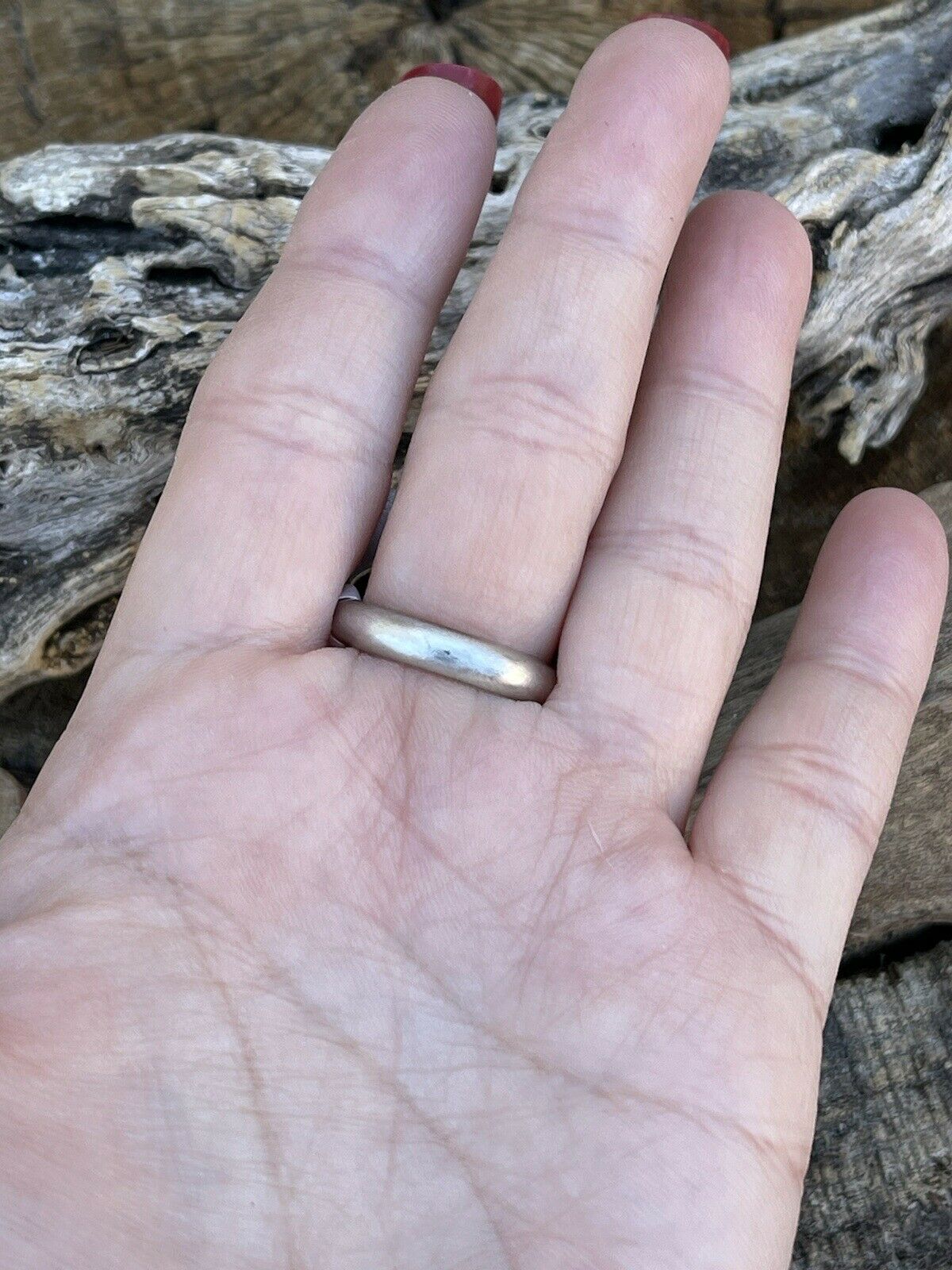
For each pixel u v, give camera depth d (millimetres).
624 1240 92
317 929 103
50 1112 91
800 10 195
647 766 111
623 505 117
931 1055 154
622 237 111
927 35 163
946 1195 146
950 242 161
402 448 169
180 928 101
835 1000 161
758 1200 95
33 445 151
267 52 194
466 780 109
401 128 120
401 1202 95
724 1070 97
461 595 115
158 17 191
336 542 117
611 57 112
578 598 117
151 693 110
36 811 108
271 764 107
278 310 118
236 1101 96
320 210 119
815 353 172
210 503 114
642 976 100
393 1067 99
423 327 121
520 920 103
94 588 174
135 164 151
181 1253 91
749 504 117
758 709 114
